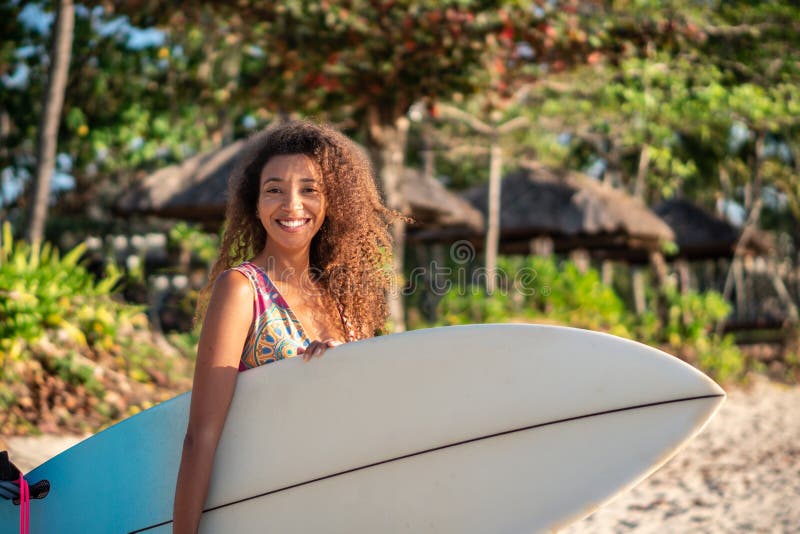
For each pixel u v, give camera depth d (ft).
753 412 28.81
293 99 28.30
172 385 21.04
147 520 6.20
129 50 31.68
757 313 65.05
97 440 6.39
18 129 34.94
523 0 24.29
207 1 24.40
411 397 5.97
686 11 28.37
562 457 5.77
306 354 5.95
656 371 5.74
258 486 5.91
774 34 30.01
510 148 56.59
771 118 33.96
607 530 13.66
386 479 5.93
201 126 39.55
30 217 23.18
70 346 19.39
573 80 37.42
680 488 16.76
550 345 5.92
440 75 26.08
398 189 27.94
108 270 23.24
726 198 77.61
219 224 32.81
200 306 7.03
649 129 39.34
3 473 6.31
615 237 39.73
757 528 13.75
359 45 24.43
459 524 5.84
